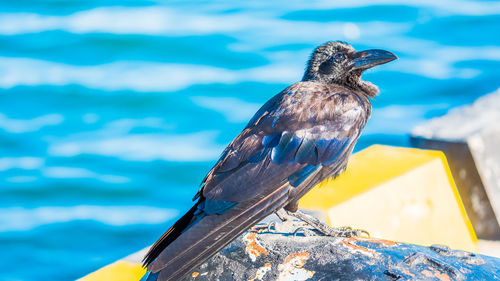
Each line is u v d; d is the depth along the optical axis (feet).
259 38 76.33
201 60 72.49
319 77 26.25
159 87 67.62
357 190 27.27
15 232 50.55
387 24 78.79
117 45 77.00
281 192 20.79
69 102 66.69
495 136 34.27
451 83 63.72
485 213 34.27
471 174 34.12
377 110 59.88
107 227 50.78
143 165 56.75
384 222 27.63
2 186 55.16
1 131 62.28
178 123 62.18
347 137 22.91
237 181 20.45
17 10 87.51
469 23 77.36
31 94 68.13
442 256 18.88
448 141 34.22
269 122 22.13
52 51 77.00
